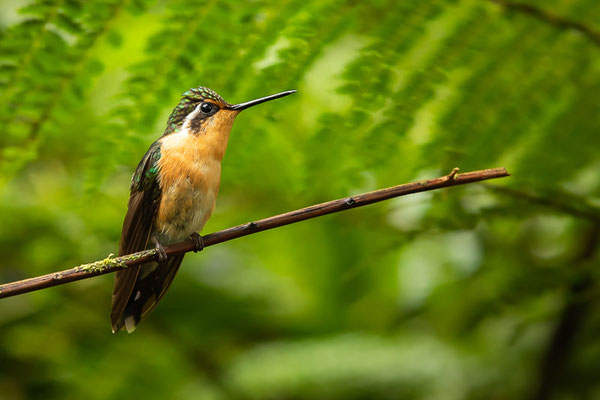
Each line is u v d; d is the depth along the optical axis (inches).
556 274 242.1
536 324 290.7
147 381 336.8
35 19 187.3
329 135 217.8
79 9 188.9
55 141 273.7
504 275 272.8
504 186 230.1
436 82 218.4
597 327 273.7
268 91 213.3
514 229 288.5
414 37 214.4
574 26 220.7
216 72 207.8
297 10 206.2
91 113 256.2
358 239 332.2
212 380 337.7
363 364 319.6
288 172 274.8
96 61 195.3
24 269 328.5
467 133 226.1
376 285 334.3
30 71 190.5
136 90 204.8
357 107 214.7
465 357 309.6
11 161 201.5
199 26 202.5
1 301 333.7
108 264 170.1
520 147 234.4
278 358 335.0
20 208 309.7
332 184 246.7
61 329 339.0
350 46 277.4
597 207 232.2
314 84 278.1
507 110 225.6
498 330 304.0
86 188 211.3
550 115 230.8
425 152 227.6
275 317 352.8
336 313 350.9
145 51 202.8
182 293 346.6
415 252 310.7
